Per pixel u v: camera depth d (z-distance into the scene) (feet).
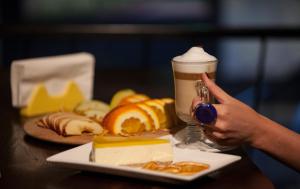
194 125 4.57
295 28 9.24
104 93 6.51
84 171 3.70
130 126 4.68
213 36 9.50
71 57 6.16
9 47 13.10
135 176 3.43
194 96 4.23
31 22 16.67
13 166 3.86
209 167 3.62
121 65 14.85
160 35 9.64
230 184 3.46
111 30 9.64
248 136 3.94
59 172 3.71
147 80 7.34
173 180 3.31
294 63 15.44
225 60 16.03
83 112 5.15
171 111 4.90
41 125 4.89
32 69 5.73
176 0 16.96
